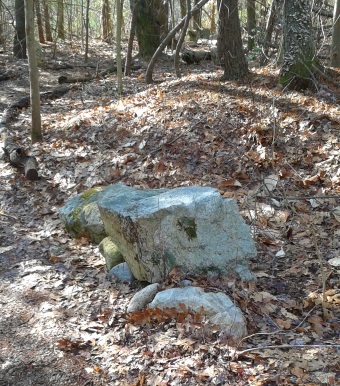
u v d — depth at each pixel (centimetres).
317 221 279
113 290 236
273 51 645
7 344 206
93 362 193
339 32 552
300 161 335
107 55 1048
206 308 197
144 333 201
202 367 179
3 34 1101
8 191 367
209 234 224
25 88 741
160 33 929
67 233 300
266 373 173
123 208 229
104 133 425
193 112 408
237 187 322
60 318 220
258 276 233
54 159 400
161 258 223
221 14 488
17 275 258
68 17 1427
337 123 363
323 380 168
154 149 376
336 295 216
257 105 399
